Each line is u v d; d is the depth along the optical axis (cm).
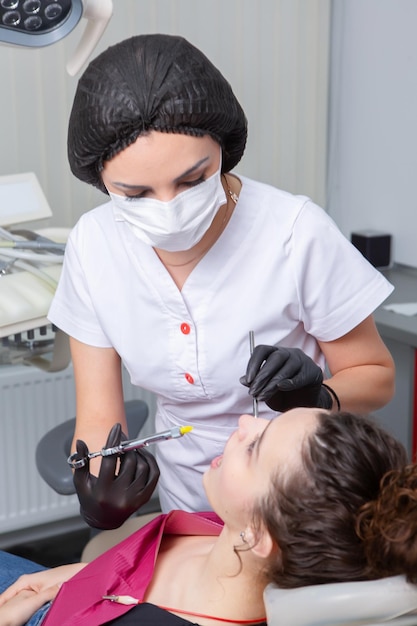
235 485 122
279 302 148
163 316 151
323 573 114
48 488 291
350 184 322
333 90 317
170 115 120
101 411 162
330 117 319
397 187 304
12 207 198
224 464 126
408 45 291
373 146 310
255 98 298
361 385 150
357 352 154
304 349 157
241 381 130
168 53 123
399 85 296
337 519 113
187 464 166
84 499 139
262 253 147
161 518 146
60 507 294
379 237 305
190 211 127
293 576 116
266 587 119
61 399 284
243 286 147
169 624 125
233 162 141
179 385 155
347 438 116
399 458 120
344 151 322
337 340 153
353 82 313
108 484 136
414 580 106
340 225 329
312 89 308
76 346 163
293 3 296
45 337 175
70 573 156
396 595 105
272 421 123
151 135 121
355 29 308
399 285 290
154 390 160
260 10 292
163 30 278
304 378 131
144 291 151
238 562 127
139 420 196
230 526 126
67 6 133
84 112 124
